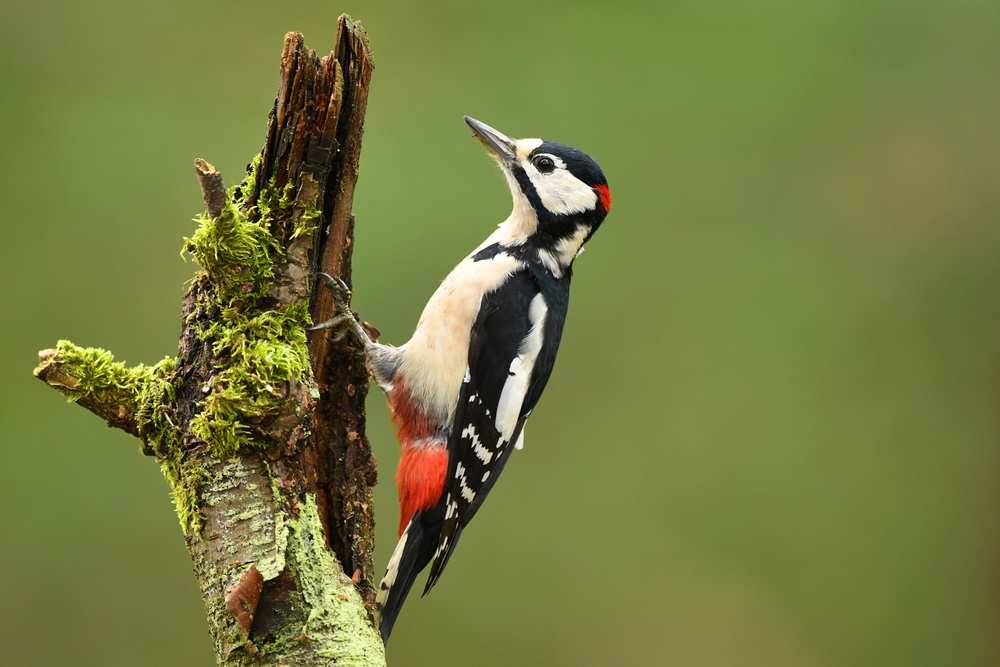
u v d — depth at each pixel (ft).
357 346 20.98
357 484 20.12
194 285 17.60
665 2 45.57
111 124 40.52
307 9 43.06
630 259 43.52
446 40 43.57
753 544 40.47
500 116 43.60
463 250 40.29
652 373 42.37
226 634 16.08
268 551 16.16
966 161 44.47
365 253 39.52
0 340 37.04
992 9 45.44
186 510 16.76
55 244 38.68
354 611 16.56
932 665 39.81
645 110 44.70
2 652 33.63
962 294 43.78
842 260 44.19
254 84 42.14
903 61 45.65
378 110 42.80
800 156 44.52
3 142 39.50
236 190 18.25
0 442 35.60
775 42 45.57
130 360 38.11
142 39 41.39
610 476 40.91
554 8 44.78
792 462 41.68
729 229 44.24
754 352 43.19
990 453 42.60
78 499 35.37
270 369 16.30
